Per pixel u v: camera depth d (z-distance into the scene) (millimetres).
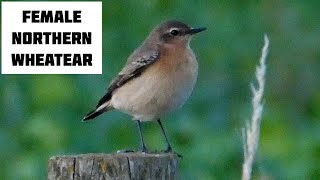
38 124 21750
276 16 25141
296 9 25203
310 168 18859
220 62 24203
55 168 12289
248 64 24219
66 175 12250
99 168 12172
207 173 19812
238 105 23641
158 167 12273
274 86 24828
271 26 25031
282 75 24953
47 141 21484
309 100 24438
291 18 25219
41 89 22562
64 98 22500
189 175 19891
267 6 25156
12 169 20984
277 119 21422
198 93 23672
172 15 24391
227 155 19844
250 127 9891
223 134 20859
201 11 24500
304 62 25141
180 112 22656
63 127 21984
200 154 19953
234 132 20703
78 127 22203
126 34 24094
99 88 22891
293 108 24109
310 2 25234
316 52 25219
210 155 19891
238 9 24719
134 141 22078
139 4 24297
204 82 24031
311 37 25188
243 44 24469
